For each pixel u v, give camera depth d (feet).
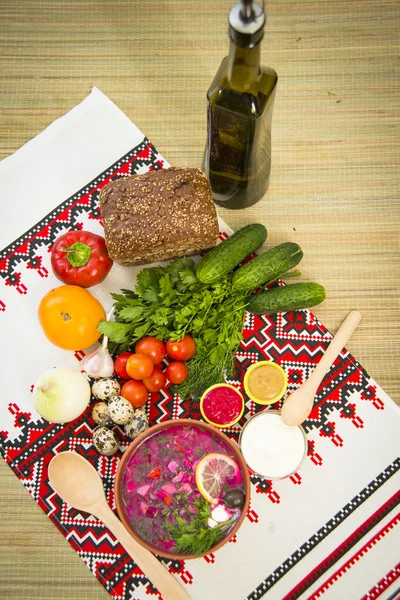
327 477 3.05
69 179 3.26
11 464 3.08
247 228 3.01
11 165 3.26
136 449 2.97
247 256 3.17
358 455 3.07
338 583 2.98
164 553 2.77
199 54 3.35
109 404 2.94
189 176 2.92
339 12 3.34
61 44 3.36
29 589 3.01
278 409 3.10
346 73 3.32
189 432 3.01
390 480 3.04
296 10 3.34
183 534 2.87
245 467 2.86
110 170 3.27
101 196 2.96
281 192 3.27
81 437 3.11
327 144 3.30
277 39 3.33
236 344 3.01
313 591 2.98
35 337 3.17
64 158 3.27
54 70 3.34
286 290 2.97
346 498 3.04
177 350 2.96
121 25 3.37
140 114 3.32
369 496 3.03
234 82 2.53
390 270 3.22
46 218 3.24
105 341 2.97
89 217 3.24
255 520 3.03
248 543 3.01
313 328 3.16
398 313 3.18
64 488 3.00
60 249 3.03
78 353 3.16
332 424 3.09
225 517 2.88
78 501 2.99
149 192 2.90
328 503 3.03
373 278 3.21
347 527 3.01
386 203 3.26
